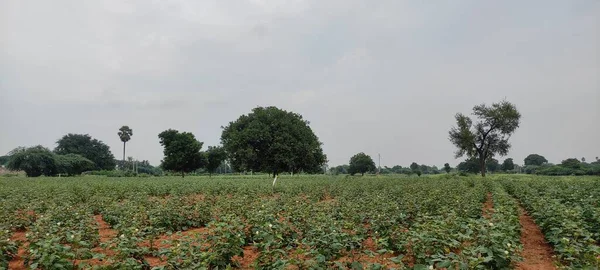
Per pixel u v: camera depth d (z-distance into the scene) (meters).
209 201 18.95
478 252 7.35
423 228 9.69
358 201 16.80
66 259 7.95
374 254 7.46
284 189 28.62
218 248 8.41
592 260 7.12
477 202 17.20
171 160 68.25
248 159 35.78
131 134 118.25
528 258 10.30
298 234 10.62
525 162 105.38
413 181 39.09
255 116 38.50
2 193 23.53
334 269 7.60
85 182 40.59
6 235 10.11
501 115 57.44
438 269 7.68
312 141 39.12
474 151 60.56
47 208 16.86
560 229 9.57
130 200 20.06
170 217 13.86
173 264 7.25
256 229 10.39
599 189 20.42
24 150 79.62
